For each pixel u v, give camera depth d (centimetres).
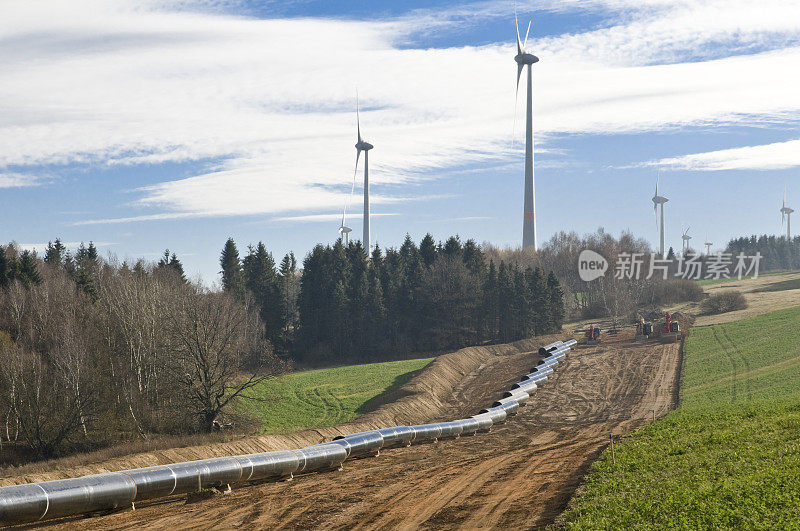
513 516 2581
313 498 3053
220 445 4600
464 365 9262
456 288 12144
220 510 2869
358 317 12175
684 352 9175
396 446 4819
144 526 2620
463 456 4384
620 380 7975
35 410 5934
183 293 7625
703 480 2567
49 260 13588
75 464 4194
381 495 3066
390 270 13512
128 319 7494
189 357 6181
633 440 4053
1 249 9719
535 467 3594
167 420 6369
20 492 2531
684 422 4397
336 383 8788
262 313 12112
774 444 3098
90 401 6206
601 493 2653
